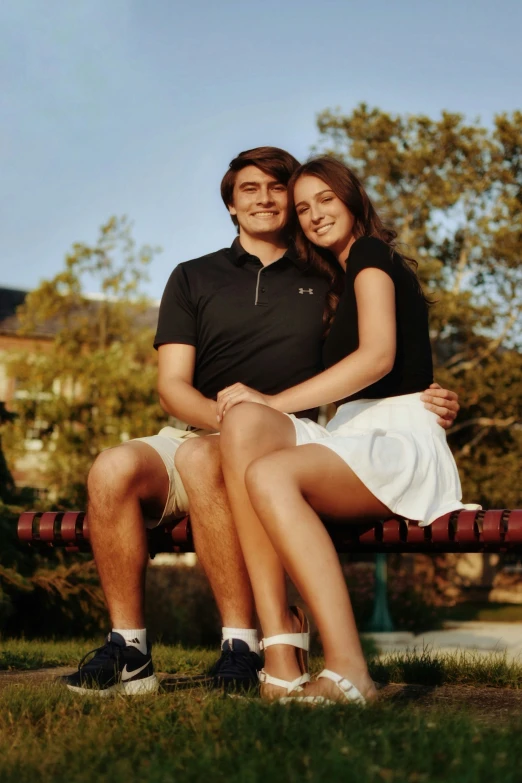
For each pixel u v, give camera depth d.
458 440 23.72
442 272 23.52
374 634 13.22
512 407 22.36
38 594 9.40
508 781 1.50
